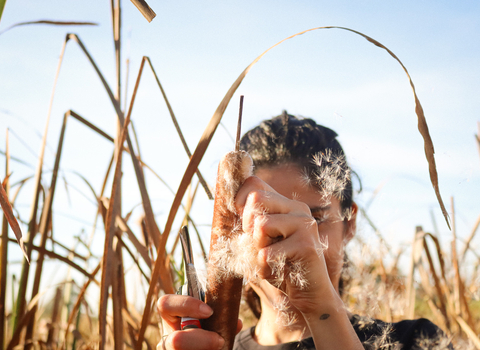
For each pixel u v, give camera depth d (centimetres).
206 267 64
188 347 59
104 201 133
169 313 67
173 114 97
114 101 112
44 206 133
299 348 110
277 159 119
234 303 59
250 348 122
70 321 143
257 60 67
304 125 131
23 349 133
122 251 129
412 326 127
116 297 119
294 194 111
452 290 195
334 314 69
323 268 66
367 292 103
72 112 132
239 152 58
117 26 118
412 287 182
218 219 58
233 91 66
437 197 62
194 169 67
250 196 58
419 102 65
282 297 115
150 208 117
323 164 101
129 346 142
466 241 202
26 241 125
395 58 67
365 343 104
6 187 135
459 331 173
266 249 58
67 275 185
